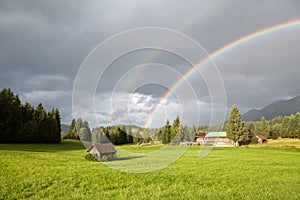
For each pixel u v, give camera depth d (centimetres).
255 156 3067
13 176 1571
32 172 1691
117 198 1184
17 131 5181
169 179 1590
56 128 5444
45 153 2894
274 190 1332
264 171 1942
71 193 1286
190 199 1179
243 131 6100
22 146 3997
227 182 1557
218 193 1282
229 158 2742
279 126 9444
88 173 1683
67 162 2130
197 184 1506
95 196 1225
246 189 1363
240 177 1697
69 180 1520
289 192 1282
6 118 5088
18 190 1319
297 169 2045
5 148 3431
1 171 1678
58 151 3228
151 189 1361
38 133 5275
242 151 3778
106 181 1515
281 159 2769
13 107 5244
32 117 5672
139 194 1263
